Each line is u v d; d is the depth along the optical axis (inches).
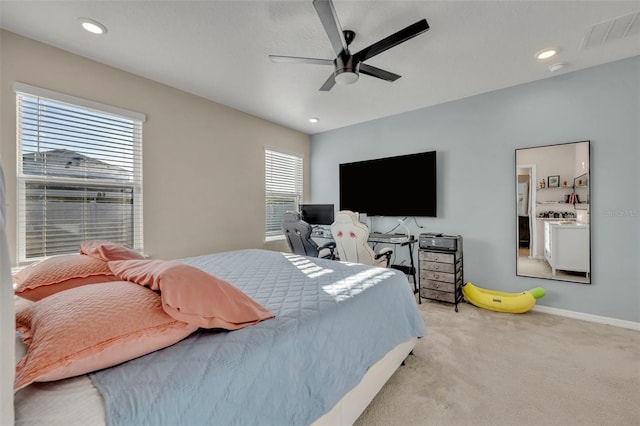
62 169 88.1
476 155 127.0
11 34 78.0
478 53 91.4
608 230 99.7
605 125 99.4
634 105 94.9
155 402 26.6
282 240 168.2
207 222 128.0
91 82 92.8
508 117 118.7
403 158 147.3
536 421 55.4
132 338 29.8
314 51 89.0
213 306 36.3
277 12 71.6
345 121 162.9
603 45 87.3
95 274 50.8
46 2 67.0
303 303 50.9
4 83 77.2
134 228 104.5
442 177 136.7
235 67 99.3
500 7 70.0
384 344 59.4
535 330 95.7
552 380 68.1
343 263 86.8
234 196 140.5
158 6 69.0
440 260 122.0
